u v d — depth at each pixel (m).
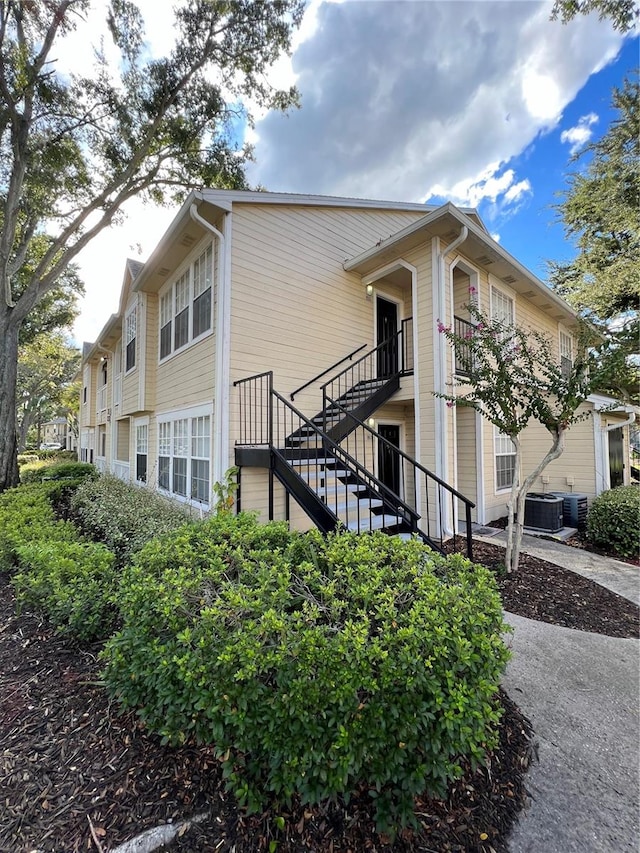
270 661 1.58
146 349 8.69
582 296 13.52
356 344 7.38
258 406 5.89
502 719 2.30
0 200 9.80
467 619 1.80
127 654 2.01
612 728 2.28
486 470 7.48
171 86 8.78
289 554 2.57
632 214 12.98
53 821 1.60
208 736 1.71
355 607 1.95
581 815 1.72
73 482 9.50
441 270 6.08
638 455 16.58
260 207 6.08
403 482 8.02
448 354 6.18
